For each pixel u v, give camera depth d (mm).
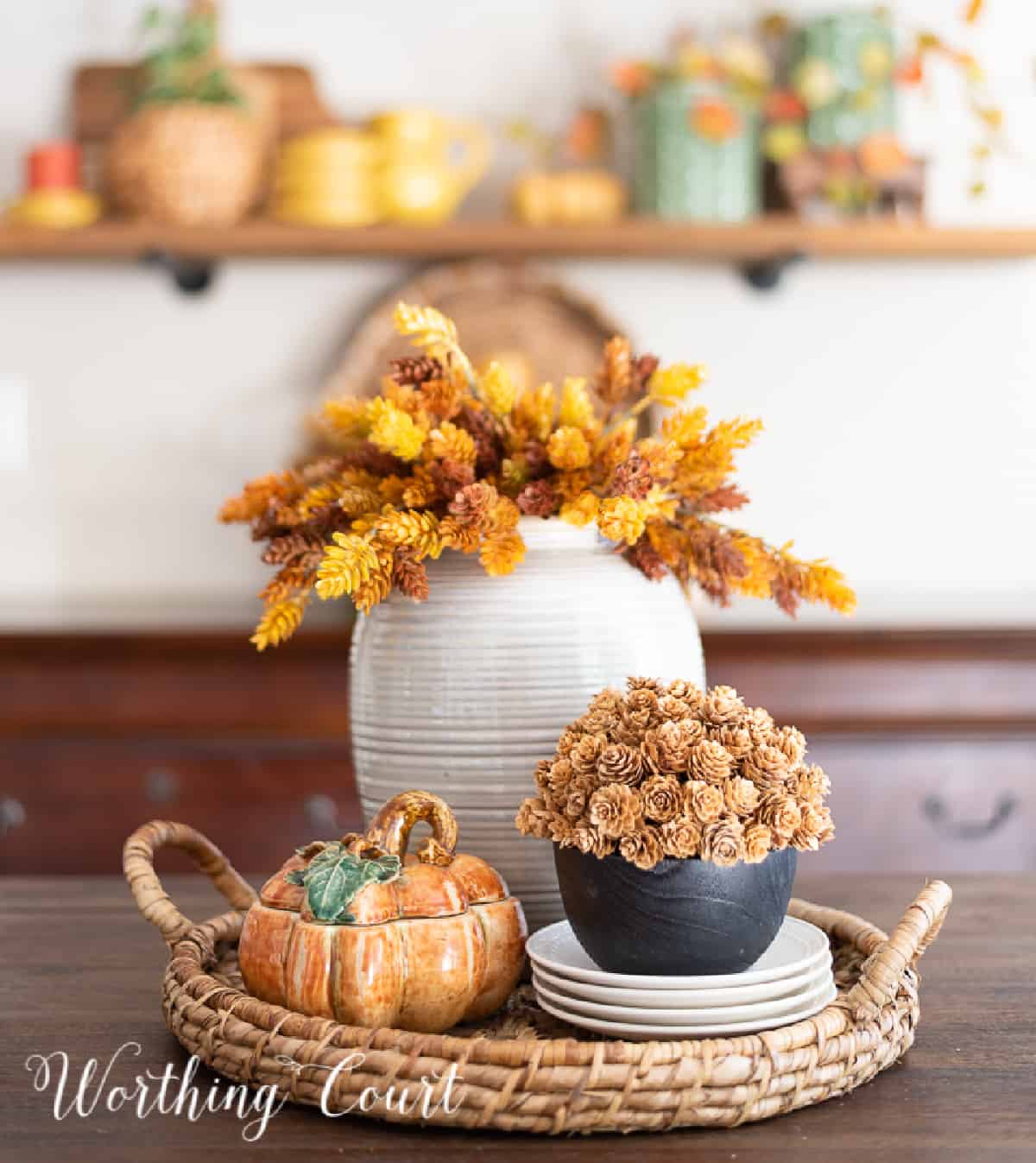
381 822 779
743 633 2146
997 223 2645
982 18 2621
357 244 2373
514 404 939
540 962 771
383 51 2631
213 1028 726
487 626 894
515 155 2619
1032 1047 770
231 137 2336
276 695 2148
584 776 752
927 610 2607
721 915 732
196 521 2645
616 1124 649
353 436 990
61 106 2602
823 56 2416
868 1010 708
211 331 2633
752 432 927
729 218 2387
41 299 2633
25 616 2502
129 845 921
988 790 2156
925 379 2670
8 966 956
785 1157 622
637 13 2625
